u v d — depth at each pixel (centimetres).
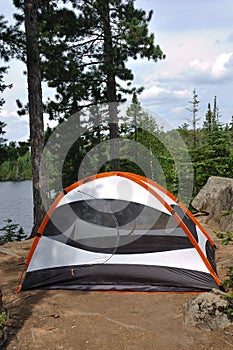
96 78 1438
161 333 405
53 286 554
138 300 503
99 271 553
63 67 1382
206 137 1335
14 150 1477
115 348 379
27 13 991
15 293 539
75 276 553
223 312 409
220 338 386
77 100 1469
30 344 387
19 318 448
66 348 381
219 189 1011
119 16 1417
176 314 450
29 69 999
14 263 699
